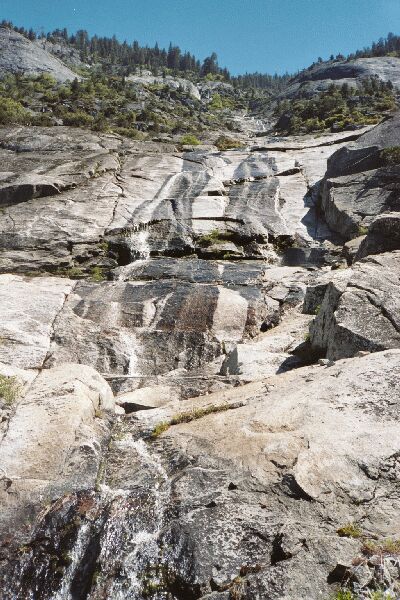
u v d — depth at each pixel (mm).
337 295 8883
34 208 19750
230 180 23875
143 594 4285
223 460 5562
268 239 18266
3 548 4852
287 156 28406
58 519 5082
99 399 7336
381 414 5891
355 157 21531
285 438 5664
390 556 4164
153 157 27484
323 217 20266
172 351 11438
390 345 7668
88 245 17266
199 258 17312
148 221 18766
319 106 52594
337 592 3932
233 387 8266
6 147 28625
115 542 4762
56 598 4465
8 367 7742
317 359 9047
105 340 11492
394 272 9398
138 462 5949
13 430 6156
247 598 3953
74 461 5840
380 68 83188
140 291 13734
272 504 4914
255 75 139500
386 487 4988
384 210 17422
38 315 12203
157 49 131375
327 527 4613
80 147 28625
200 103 79188
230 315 12422
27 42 83875
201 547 4496
